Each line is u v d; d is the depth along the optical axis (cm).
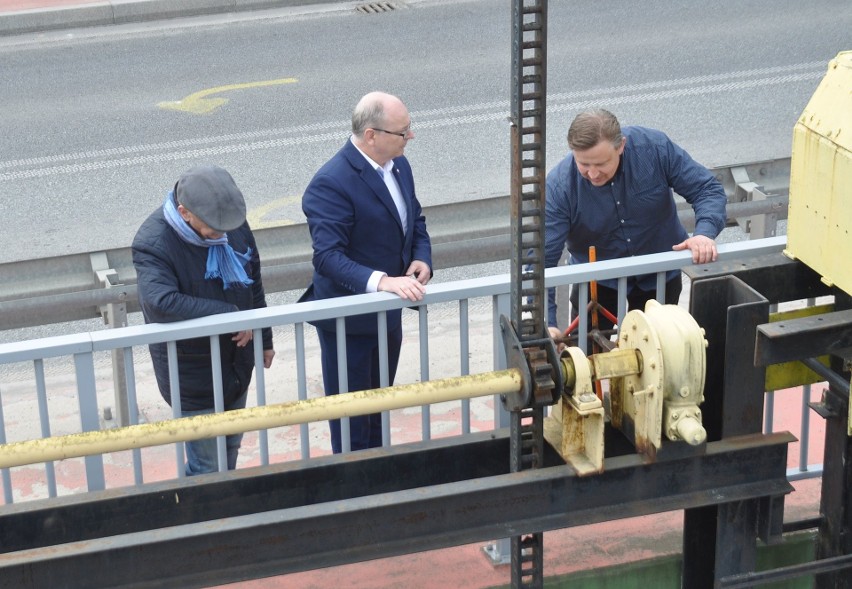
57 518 369
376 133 467
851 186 364
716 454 373
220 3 1551
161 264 444
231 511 382
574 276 431
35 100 1257
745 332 371
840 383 391
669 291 513
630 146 486
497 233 632
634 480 371
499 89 1216
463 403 448
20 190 1005
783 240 451
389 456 386
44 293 573
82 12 1512
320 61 1345
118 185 1007
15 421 621
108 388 661
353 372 494
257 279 484
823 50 1291
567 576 451
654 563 459
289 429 582
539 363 352
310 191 478
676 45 1332
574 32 1405
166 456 557
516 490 362
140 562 340
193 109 1202
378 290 435
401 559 460
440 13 1515
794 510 483
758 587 469
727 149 1022
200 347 456
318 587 446
